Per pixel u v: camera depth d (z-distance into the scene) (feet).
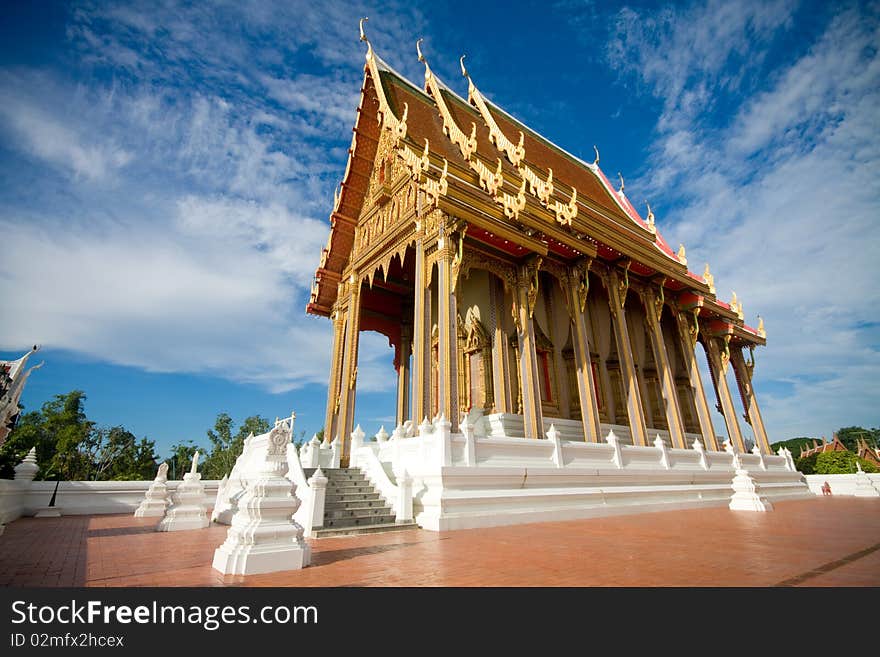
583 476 40.57
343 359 66.23
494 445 36.76
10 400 28.09
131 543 25.58
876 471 93.09
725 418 78.95
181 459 171.73
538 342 64.64
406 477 32.73
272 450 19.34
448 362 41.63
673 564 17.53
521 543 23.59
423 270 48.16
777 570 16.19
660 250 77.92
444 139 63.36
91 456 141.59
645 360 79.71
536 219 50.80
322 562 19.01
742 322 88.69
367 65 63.57
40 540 26.99
